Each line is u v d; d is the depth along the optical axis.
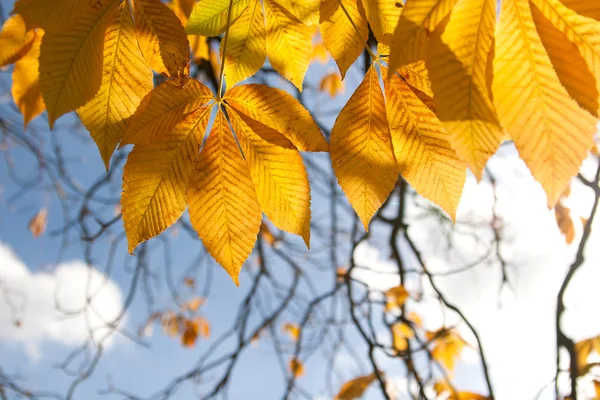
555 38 0.61
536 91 0.62
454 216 0.70
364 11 0.78
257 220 0.73
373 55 0.72
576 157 0.61
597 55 0.61
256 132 0.73
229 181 0.73
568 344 1.37
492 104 0.62
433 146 0.70
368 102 0.72
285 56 0.85
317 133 0.73
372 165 0.71
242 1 0.80
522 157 0.61
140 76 0.73
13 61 0.77
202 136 0.73
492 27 0.62
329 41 0.79
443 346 2.11
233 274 0.72
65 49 0.71
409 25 0.62
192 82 0.74
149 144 0.72
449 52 0.62
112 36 0.73
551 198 0.61
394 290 1.92
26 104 0.77
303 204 0.73
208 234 0.72
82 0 0.71
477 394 1.78
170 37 0.74
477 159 0.61
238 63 0.81
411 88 0.71
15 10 0.70
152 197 0.71
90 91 0.71
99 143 0.72
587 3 0.61
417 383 1.73
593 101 0.61
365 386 1.79
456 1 0.62
